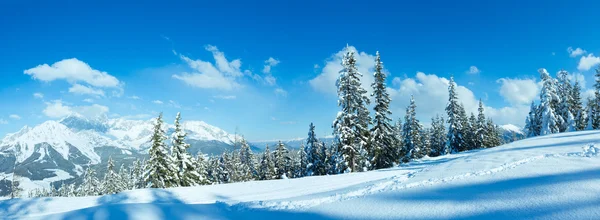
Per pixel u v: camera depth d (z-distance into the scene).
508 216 4.86
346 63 31.67
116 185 65.38
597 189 5.31
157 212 8.03
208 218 7.62
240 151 64.56
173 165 35.66
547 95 44.66
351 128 31.58
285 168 58.25
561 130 45.53
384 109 33.91
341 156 32.00
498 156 11.85
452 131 49.31
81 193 79.06
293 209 7.90
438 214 5.59
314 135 47.56
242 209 8.82
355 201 7.65
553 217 4.51
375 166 33.50
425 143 58.50
